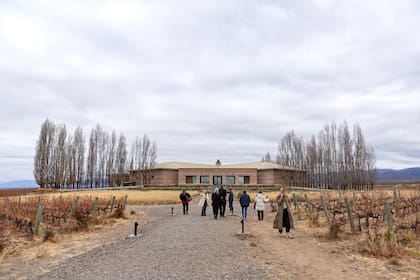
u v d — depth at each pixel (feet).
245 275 23.39
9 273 25.00
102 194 142.10
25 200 66.85
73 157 202.59
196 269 25.03
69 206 57.41
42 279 22.95
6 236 39.52
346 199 42.16
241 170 221.87
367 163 204.44
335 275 23.67
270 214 71.77
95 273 24.13
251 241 37.68
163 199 117.29
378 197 63.21
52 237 40.24
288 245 35.32
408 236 34.68
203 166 250.16
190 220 59.47
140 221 60.39
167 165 249.55
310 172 220.23
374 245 31.04
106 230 49.06
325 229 46.50
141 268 25.41
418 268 25.13
